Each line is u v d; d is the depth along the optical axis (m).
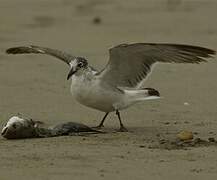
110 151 12.02
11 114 15.34
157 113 15.38
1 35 27.00
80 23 30.22
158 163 11.24
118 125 14.36
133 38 26.19
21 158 11.54
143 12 32.91
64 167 10.98
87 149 12.16
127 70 13.59
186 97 16.88
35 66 21.09
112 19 31.16
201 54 13.22
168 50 13.23
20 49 14.72
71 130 13.46
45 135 13.23
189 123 14.44
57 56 14.01
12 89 18.00
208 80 18.86
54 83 18.70
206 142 12.63
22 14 32.53
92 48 24.14
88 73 13.41
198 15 31.61
